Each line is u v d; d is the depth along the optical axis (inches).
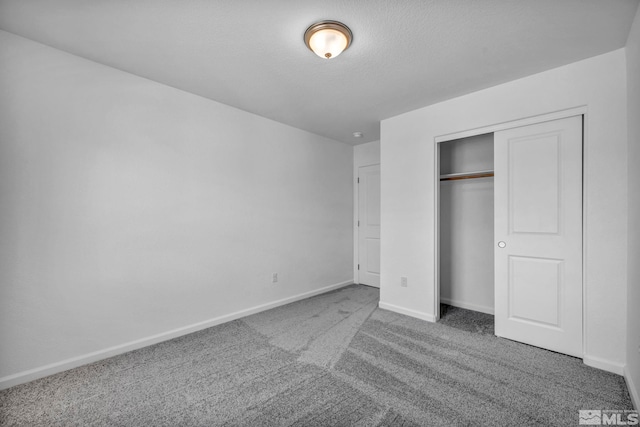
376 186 175.0
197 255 110.1
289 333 106.7
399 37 73.4
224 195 118.6
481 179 131.7
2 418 62.3
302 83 99.6
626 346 75.7
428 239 118.5
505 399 68.2
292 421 61.5
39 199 77.5
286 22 68.0
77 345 83.4
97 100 87.0
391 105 118.3
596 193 80.9
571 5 62.1
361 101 114.2
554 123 90.6
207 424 60.9
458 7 62.7
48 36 74.4
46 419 62.2
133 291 94.1
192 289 108.7
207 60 85.2
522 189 96.6
